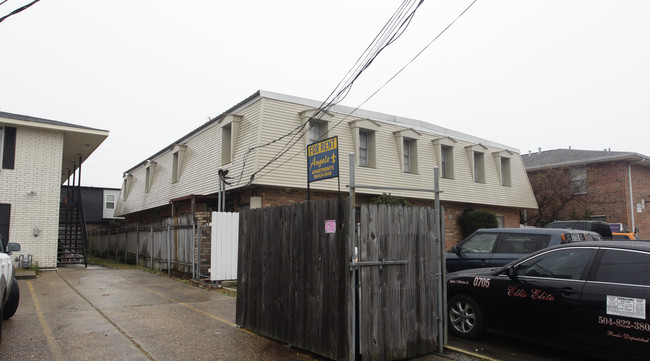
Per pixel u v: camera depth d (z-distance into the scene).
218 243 11.55
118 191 35.03
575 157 24.97
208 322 7.35
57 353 5.53
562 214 24.59
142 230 17.48
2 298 5.77
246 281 7.02
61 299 9.28
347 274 5.09
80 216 19.81
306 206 5.86
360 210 5.25
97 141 17.28
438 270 5.97
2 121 14.41
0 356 5.37
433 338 5.81
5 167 14.68
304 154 15.22
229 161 16.36
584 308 5.22
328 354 5.27
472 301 6.48
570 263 5.59
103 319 7.45
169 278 13.11
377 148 17.22
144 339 6.23
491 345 6.26
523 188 23.36
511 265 6.17
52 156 15.44
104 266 17.73
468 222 19.88
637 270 4.97
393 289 5.43
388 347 5.30
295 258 5.97
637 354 4.75
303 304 5.75
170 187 20.70
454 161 20.06
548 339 5.58
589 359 5.63
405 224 5.67
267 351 5.79
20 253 14.55
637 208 22.88
